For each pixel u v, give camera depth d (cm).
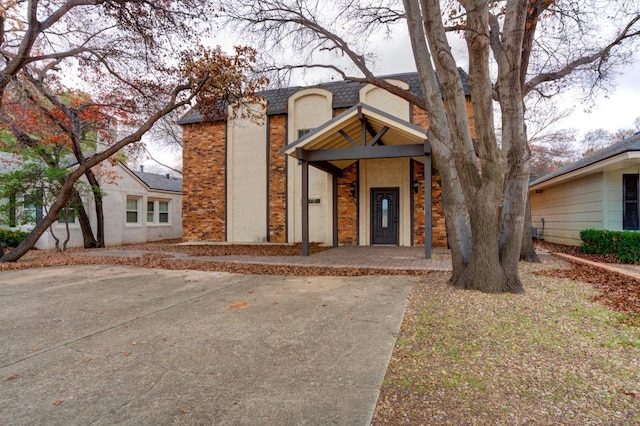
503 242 551
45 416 224
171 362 307
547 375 272
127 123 1444
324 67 1049
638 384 256
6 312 467
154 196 1814
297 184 1390
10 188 1038
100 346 346
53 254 1119
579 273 689
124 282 666
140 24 994
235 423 215
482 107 507
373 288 590
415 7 580
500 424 211
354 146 936
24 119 1145
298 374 281
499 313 428
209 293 571
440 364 295
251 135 1446
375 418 219
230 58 1062
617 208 998
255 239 1427
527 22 836
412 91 1273
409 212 1258
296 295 551
